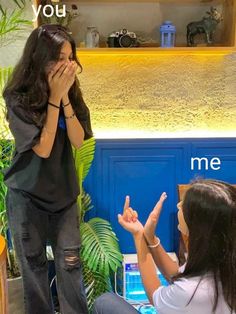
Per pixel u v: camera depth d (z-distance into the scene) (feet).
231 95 8.66
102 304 5.13
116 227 8.63
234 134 8.73
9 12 8.04
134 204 8.58
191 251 3.83
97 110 8.63
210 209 3.70
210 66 8.55
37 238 6.09
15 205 5.98
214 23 7.83
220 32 8.33
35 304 6.31
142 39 8.17
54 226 6.29
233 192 3.82
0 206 7.49
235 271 3.67
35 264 6.17
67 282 6.36
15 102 5.50
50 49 5.39
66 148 6.09
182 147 8.43
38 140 5.53
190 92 8.64
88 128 6.39
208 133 8.75
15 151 5.95
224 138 8.43
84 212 8.04
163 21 8.36
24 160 5.81
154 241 4.94
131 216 5.01
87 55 8.36
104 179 8.43
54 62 5.43
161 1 8.14
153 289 4.56
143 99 8.64
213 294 3.68
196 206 3.78
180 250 8.04
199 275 3.79
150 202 8.60
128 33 7.88
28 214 5.94
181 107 8.70
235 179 8.60
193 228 3.81
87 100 8.61
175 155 8.45
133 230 4.90
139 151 8.38
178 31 8.41
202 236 3.74
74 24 8.28
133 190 8.52
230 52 7.91
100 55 8.40
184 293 3.76
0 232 7.61
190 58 8.50
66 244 6.24
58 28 5.57
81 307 6.54
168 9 8.32
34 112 5.54
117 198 8.53
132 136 8.66
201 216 3.74
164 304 3.95
